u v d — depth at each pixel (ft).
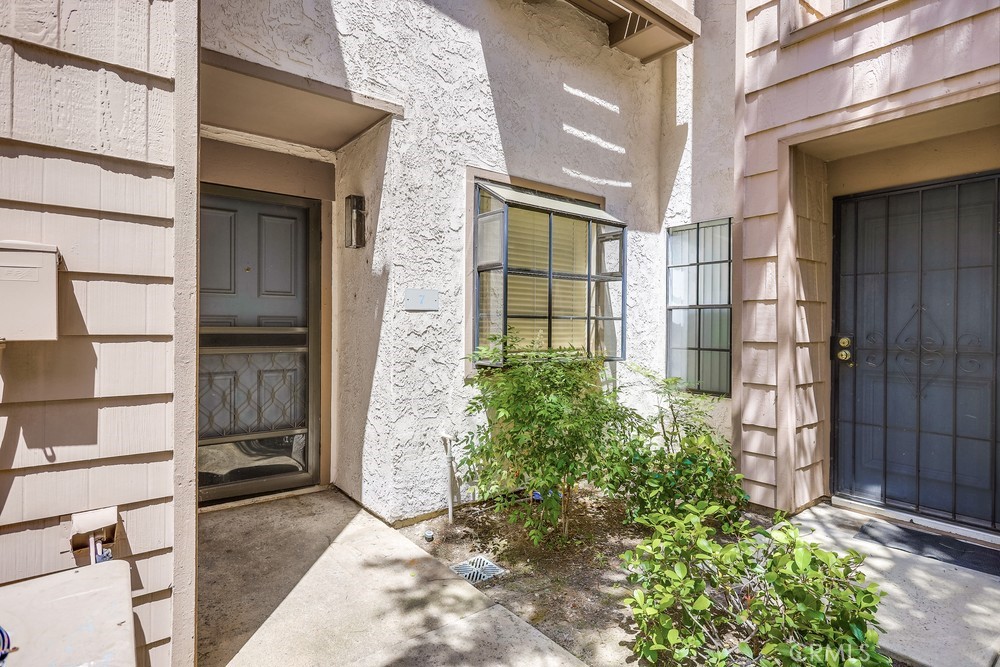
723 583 6.45
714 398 14.15
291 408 12.69
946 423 10.82
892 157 11.47
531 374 10.19
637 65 15.12
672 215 15.40
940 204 10.91
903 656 6.56
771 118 11.58
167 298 5.63
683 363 15.35
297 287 12.70
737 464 12.23
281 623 7.24
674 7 13.00
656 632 6.19
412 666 6.33
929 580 8.46
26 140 4.84
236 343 11.79
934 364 11.00
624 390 14.20
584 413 9.77
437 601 7.82
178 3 5.60
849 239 12.27
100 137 5.22
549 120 13.01
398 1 10.37
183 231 5.66
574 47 13.55
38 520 5.00
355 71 9.81
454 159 11.32
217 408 11.65
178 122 5.60
